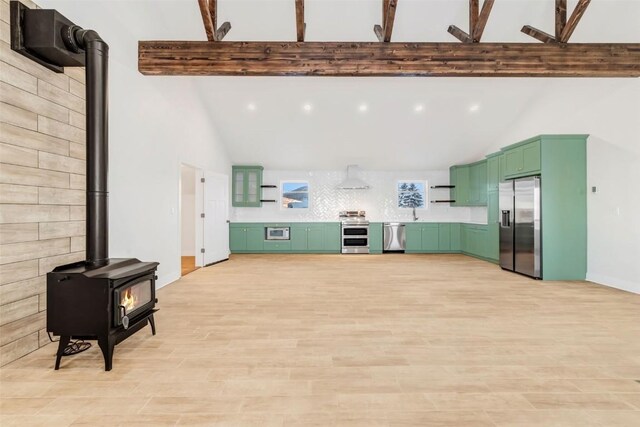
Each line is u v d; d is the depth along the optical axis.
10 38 2.24
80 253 2.88
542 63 3.88
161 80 4.52
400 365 2.23
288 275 5.33
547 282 4.75
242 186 8.25
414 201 8.61
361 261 6.89
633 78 4.11
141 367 2.20
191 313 3.34
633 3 3.98
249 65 3.87
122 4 3.58
